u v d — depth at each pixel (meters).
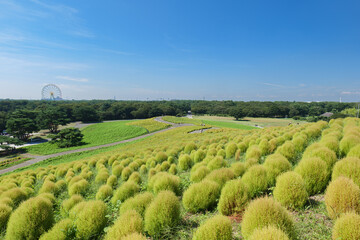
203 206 5.72
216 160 10.26
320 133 14.02
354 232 3.06
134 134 64.69
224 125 77.38
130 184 8.48
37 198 5.82
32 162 40.41
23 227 5.31
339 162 5.36
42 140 65.19
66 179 16.44
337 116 68.94
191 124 81.81
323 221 4.05
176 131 60.88
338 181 4.21
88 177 16.31
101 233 5.38
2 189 13.12
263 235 2.99
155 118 100.50
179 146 25.62
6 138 49.97
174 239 4.60
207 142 24.58
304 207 4.77
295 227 3.80
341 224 3.24
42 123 74.19
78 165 22.27
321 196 5.25
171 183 7.74
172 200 5.02
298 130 16.81
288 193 4.75
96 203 5.68
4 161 41.19
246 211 3.92
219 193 6.13
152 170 13.10
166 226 4.77
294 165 8.70
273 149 12.14
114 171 15.85
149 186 9.16
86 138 63.06
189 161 13.96
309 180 5.49
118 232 4.39
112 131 70.75
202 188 5.87
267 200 3.78
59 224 5.17
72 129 58.53
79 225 5.19
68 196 12.31
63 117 83.44
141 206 5.86
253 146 12.33
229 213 5.18
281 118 108.94
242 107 120.38
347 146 7.98
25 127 63.41
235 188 5.22
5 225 6.66
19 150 50.56
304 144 11.53
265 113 112.19
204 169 8.64
